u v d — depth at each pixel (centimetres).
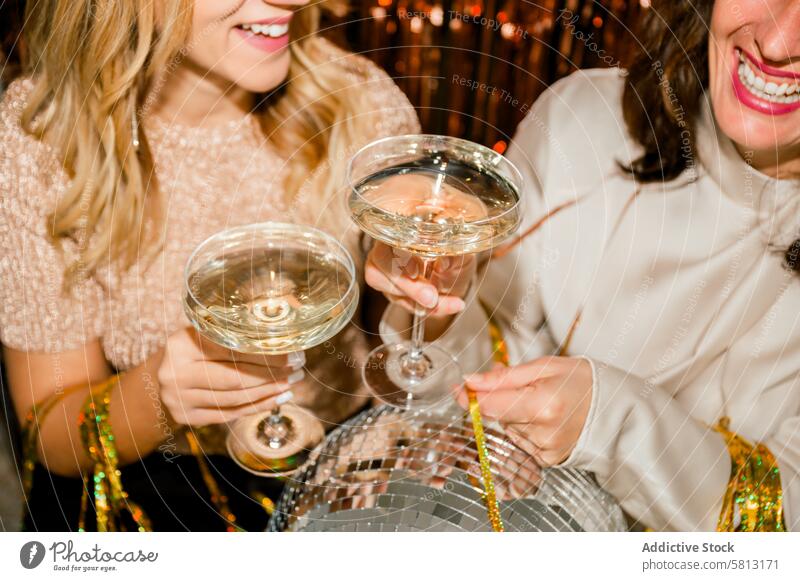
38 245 99
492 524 74
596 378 86
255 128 110
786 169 103
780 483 84
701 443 86
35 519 86
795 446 90
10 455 102
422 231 72
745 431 99
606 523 77
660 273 111
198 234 106
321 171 113
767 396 101
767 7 88
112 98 98
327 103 114
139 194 104
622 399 85
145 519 79
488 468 78
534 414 83
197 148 107
